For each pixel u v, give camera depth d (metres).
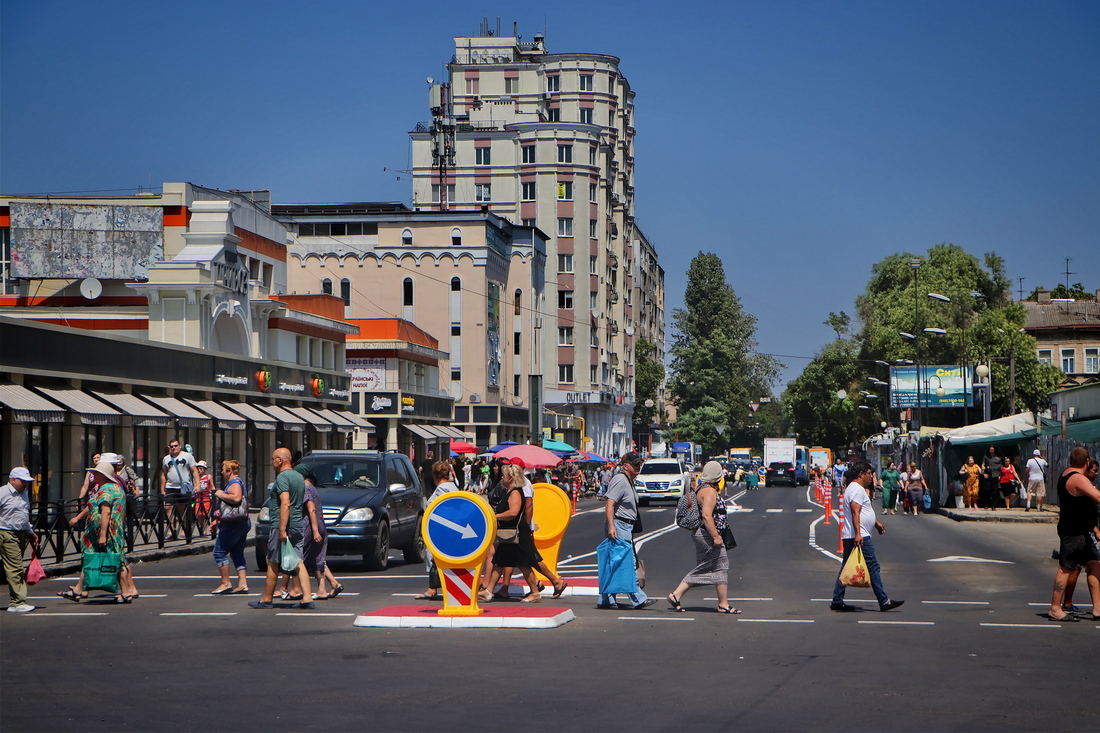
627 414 112.88
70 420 30.14
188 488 27.53
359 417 56.34
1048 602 15.95
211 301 40.53
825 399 102.94
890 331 81.69
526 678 9.91
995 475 45.44
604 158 99.00
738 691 9.34
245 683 9.64
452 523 13.42
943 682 9.78
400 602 15.52
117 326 41.12
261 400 44.22
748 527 35.72
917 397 72.94
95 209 45.19
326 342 54.22
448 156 89.94
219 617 13.97
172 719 8.24
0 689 9.36
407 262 74.56
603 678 9.91
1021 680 9.89
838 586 14.85
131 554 23.22
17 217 44.97
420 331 65.94
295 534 15.17
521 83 104.00
